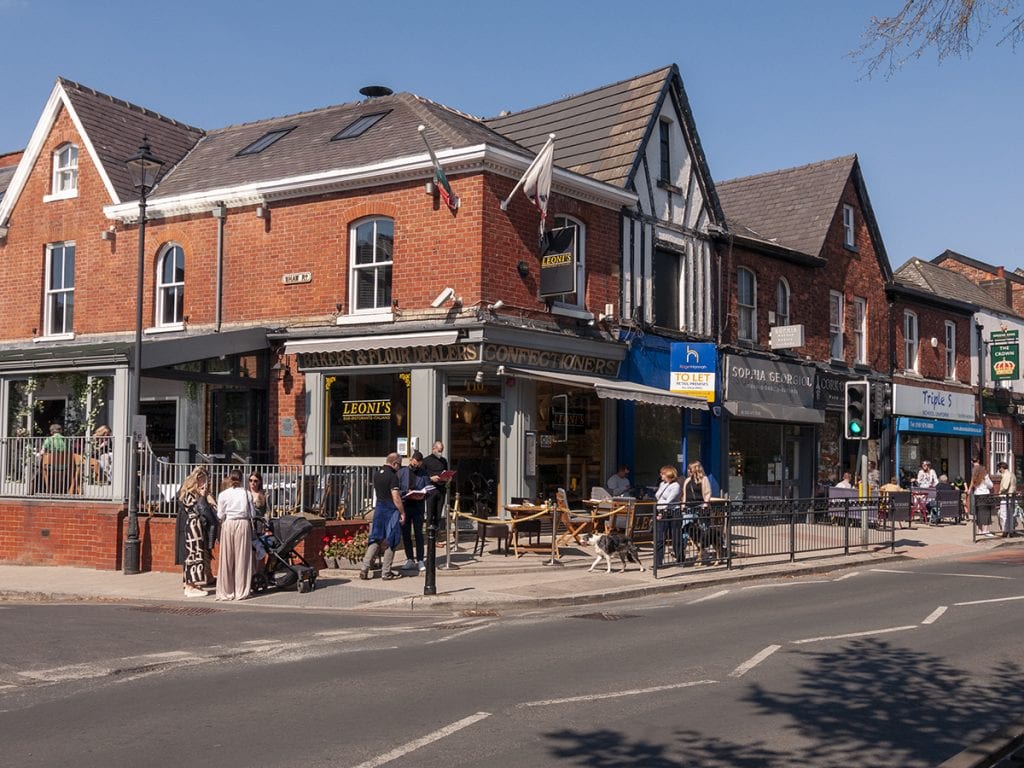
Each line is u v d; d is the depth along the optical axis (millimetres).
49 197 23688
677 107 23359
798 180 29953
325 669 9000
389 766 6129
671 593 14789
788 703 7695
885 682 8406
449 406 19156
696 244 23625
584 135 23359
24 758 6324
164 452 20250
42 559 17391
